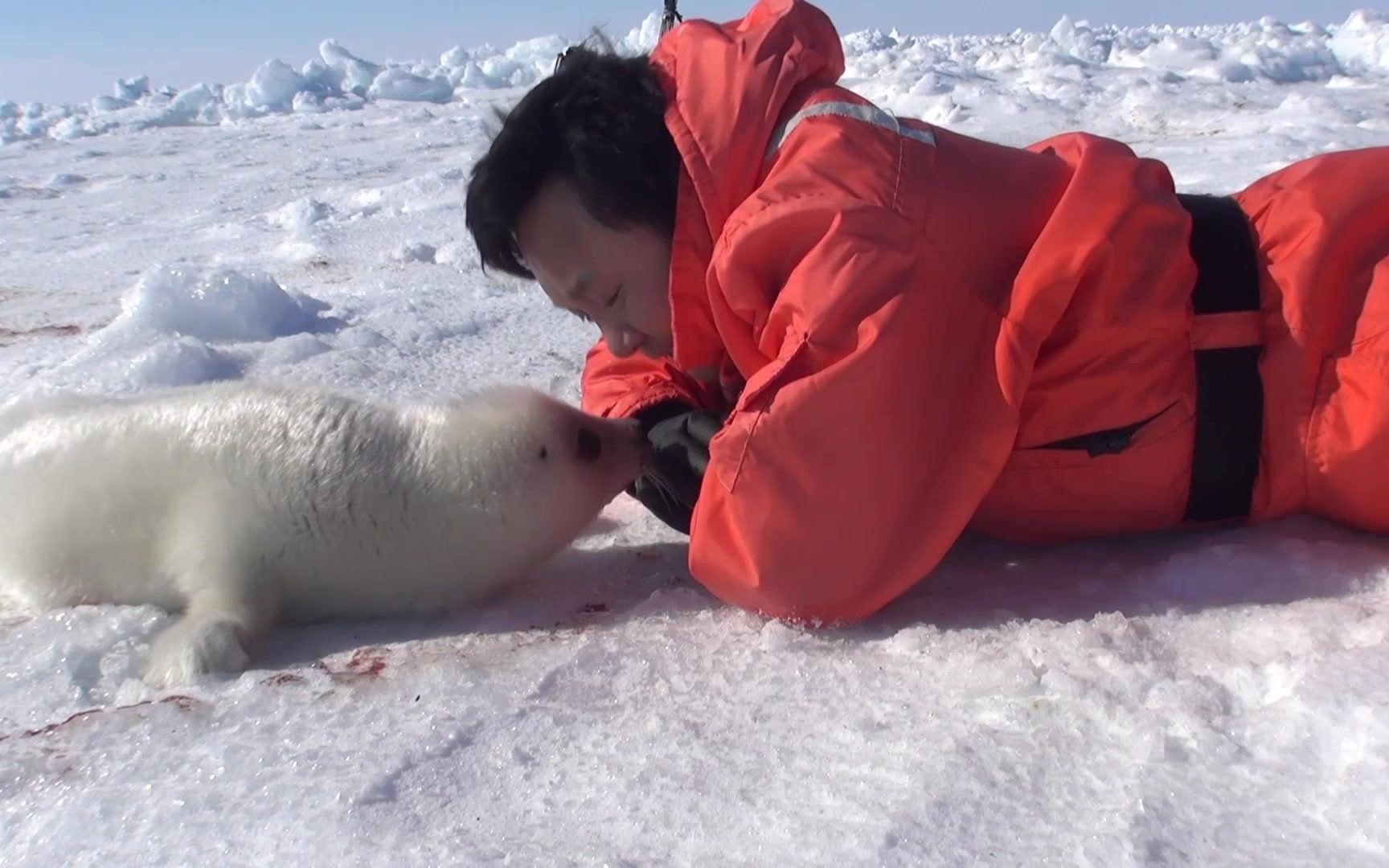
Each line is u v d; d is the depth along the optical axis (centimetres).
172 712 171
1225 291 195
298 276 505
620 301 202
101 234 639
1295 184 200
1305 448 192
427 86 1499
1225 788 132
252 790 149
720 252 181
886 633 185
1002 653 171
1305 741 138
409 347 381
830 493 174
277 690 178
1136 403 191
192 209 711
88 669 188
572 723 163
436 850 133
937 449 180
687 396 249
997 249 186
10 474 212
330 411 214
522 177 192
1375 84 922
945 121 829
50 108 1479
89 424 215
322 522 204
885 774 143
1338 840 121
